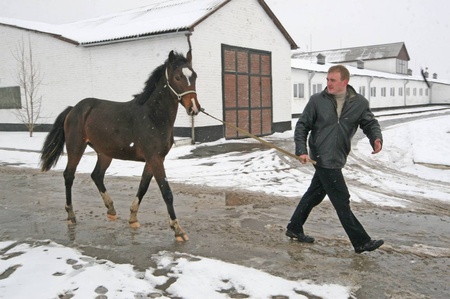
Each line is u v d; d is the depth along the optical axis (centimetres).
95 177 610
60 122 623
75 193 834
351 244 500
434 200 723
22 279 410
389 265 434
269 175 979
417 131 1722
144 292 378
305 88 3117
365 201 716
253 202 725
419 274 410
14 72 2247
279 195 774
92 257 470
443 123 2070
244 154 1328
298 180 916
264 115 1980
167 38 1612
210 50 1653
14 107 2295
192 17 1598
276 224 591
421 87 5200
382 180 899
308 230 558
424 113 3469
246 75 1856
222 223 599
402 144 1441
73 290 385
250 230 563
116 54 1777
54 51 2019
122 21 2100
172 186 874
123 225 599
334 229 562
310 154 463
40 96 2138
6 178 1028
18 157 1405
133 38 1650
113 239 534
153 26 1677
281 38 2083
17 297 371
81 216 657
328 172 444
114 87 1806
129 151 545
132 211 582
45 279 407
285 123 2145
